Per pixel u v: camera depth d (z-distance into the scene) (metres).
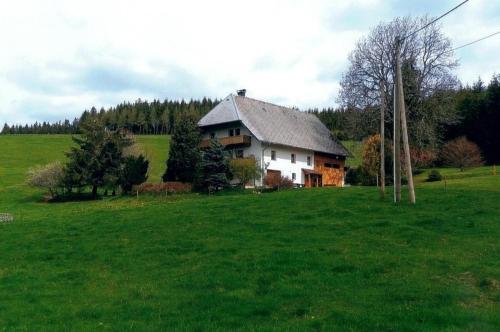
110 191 72.12
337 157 85.62
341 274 19.38
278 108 84.69
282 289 17.88
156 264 22.94
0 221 42.41
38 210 57.25
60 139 142.38
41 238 30.33
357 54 70.19
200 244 25.75
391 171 63.88
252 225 29.14
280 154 74.31
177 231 29.09
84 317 16.59
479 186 47.59
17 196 72.38
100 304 17.81
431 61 68.25
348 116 72.31
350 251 22.53
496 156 85.62
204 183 61.09
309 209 32.88
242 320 15.33
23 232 32.78
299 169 77.50
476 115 87.31
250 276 19.73
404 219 28.52
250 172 62.88
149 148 121.94
